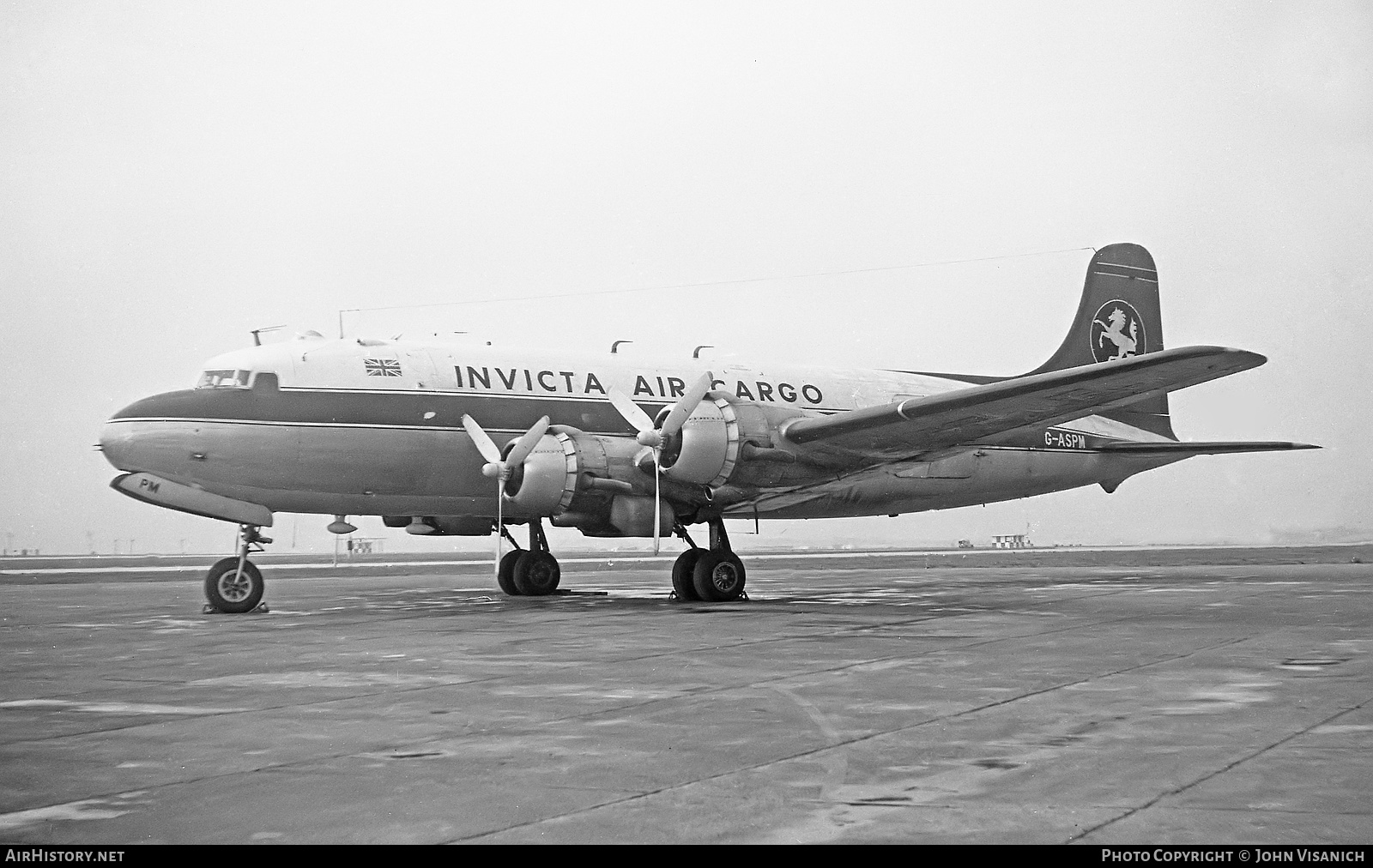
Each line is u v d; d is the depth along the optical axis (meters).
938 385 23.53
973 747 6.02
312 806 5.00
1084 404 16.42
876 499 22.28
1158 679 8.34
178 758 5.95
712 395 17.38
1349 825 4.52
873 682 8.37
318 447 17.38
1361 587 21.34
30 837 4.59
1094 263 26.16
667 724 6.79
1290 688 7.88
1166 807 4.80
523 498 17.22
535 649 10.81
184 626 14.05
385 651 10.80
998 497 24.08
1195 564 37.75
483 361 19.08
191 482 16.81
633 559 57.38
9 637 12.57
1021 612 14.98
